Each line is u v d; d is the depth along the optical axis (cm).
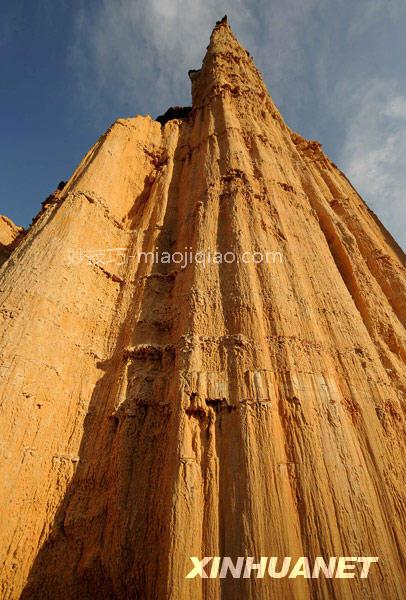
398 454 894
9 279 1091
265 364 949
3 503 770
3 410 846
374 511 745
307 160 2453
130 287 1375
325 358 1028
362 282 1464
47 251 1194
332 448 817
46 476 877
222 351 994
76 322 1161
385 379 1072
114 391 1051
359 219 1939
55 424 956
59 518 841
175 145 2200
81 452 954
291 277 1242
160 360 1114
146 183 1914
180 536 682
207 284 1183
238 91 2355
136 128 2061
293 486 754
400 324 1390
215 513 721
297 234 1462
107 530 820
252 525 684
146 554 759
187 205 1612
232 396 895
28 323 1005
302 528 699
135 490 862
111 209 1548
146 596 711
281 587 622
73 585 765
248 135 1934
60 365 1038
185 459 783
